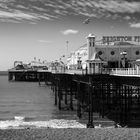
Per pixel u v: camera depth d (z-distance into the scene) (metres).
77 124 39.09
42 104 63.44
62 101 67.56
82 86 57.66
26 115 47.84
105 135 18.58
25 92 101.19
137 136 18.27
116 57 73.00
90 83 37.66
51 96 83.94
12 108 57.22
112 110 43.38
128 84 32.09
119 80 36.09
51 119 43.47
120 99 39.62
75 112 49.69
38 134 18.92
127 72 34.12
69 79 60.31
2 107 58.66
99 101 45.38
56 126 37.88
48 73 123.06
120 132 19.27
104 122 38.84
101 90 45.09
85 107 52.06
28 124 39.59
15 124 39.75
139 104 47.47
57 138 18.06
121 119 37.41
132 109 42.16
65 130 19.95
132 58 73.00
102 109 42.72
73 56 97.94
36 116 46.69
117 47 73.00
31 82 180.62
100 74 38.12
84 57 79.44
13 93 97.12
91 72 47.66
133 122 36.12
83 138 18.03
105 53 72.88
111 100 47.62
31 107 58.34
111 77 37.59
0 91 106.62
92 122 36.53
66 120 42.28
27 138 18.06
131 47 73.19
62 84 64.06
